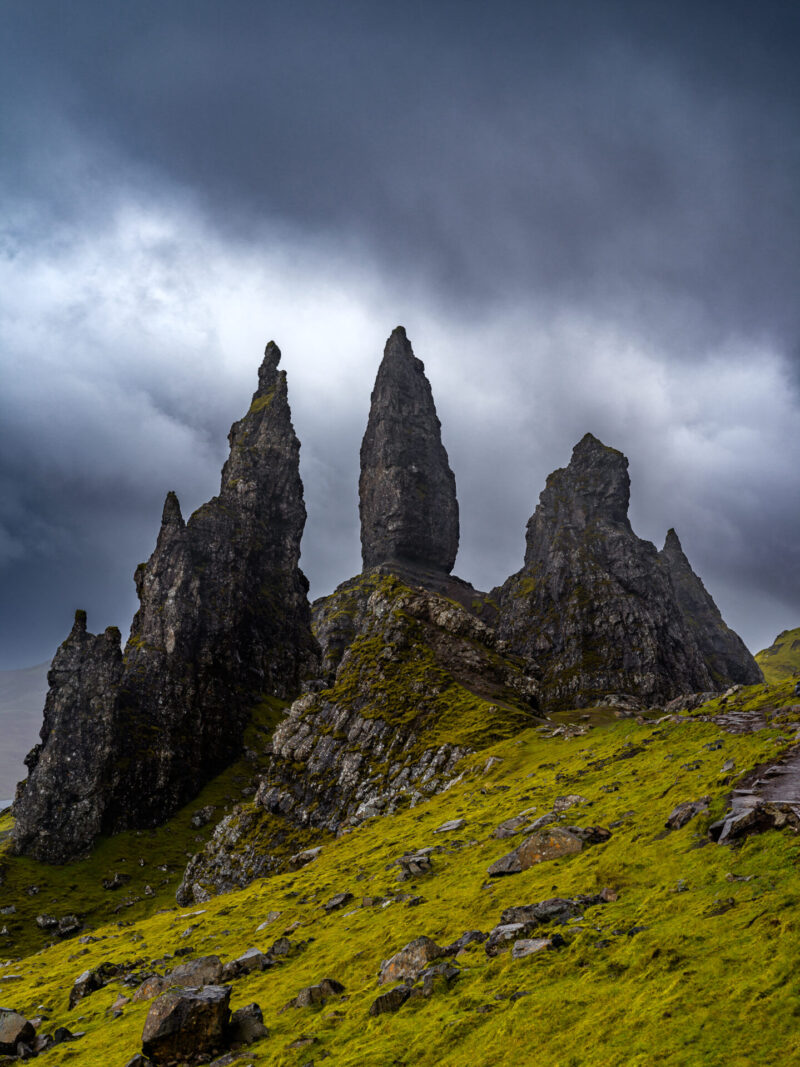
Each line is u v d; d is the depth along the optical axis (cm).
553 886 3544
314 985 3347
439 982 2808
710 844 3158
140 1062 2889
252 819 12275
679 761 5172
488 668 14412
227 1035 3009
